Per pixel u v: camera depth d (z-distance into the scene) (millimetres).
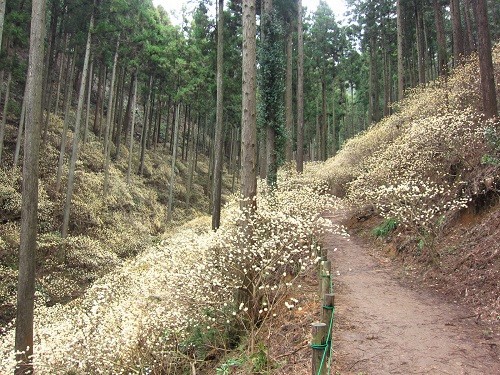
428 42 25406
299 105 16531
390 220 9812
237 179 36344
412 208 7512
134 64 24375
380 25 25516
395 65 31578
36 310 8875
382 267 7871
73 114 27359
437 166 8641
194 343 5414
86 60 17484
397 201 7637
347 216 13383
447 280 6113
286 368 4031
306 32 25953
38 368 5082
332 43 28203
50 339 5387
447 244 7070
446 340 4219
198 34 14297
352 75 33344
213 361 5180
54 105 26844
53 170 19578
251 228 5562
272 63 11617
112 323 4926
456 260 6395
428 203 7562
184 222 24453
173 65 24734
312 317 4926
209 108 25703
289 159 18062
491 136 7422
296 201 9047
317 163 22812
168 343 5227
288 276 5730
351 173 14406
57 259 14930
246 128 6148
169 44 25062
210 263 5074
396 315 5082
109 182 21922
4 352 6289
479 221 6883
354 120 44781
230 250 5250
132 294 5590
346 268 7977
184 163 34469
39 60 6004
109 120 21312
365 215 12188
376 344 4207
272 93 11617
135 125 35438
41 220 16531
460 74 11477
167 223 23094
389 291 6219
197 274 4973
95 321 5020
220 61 10719
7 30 16344
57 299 12844
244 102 6219
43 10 6070
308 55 26703
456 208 7531
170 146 35750
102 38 19578
